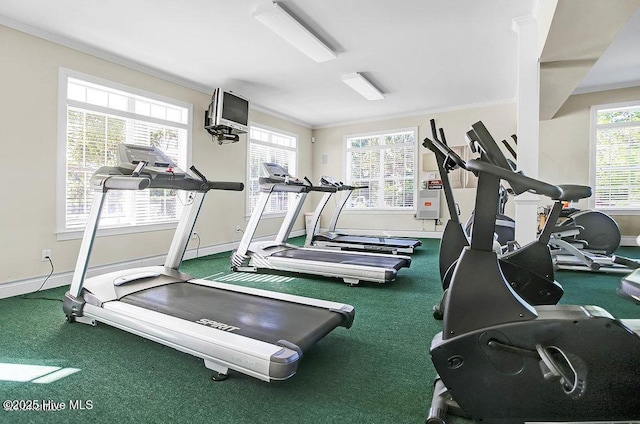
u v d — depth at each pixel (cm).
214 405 153
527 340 119
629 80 544
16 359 193
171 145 477
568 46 312
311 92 552
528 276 214
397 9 309
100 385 168
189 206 296
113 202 409
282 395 161
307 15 320
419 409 150
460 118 653
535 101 331
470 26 340
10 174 319
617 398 114
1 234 314
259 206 424
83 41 363
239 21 327
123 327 216
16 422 140
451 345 125
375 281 348
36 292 328
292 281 375
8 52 316
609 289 334
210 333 183
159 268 301
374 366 189
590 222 452
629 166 572
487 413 125
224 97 487
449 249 255
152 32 347
